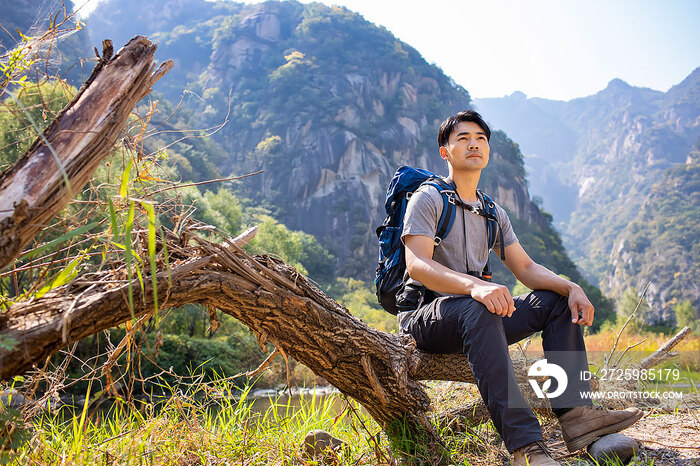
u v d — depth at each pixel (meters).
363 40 146.00
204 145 98.19
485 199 2.36
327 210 103.81
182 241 1.64
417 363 2.09
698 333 14.52
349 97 122.94
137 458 1.89
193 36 157.88
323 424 2.43
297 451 2.08
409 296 2.21
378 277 2.37
